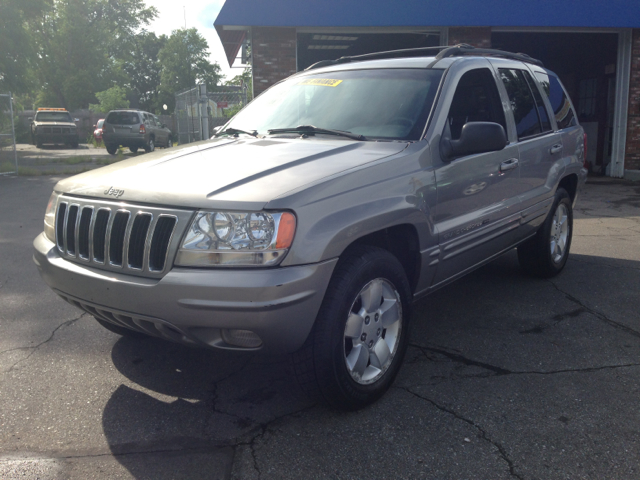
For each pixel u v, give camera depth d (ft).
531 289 16.31
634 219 28.09
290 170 9.22
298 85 13.87
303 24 41.34
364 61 14.07
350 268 8.98
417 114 11.42
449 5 42.65
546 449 8.38
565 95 18.02
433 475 7.80
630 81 46.83
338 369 8.87
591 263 19.26
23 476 7.77
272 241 8.02
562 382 10.54
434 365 11.34
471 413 9.44
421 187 10.37
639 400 9.83
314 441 8.66
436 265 11.16
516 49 57.93
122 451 8.41
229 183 8.67
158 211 8.54
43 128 98.58
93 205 9.36
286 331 8.20
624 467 7.93
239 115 14.19
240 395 10.19
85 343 12.58
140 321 8.70
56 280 9.77
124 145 83.25
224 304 7.89
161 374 11.04
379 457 8.23
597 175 50.24
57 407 9.73
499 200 13.21
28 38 68.49
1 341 12.69
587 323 13.58
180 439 8.75
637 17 44.57
